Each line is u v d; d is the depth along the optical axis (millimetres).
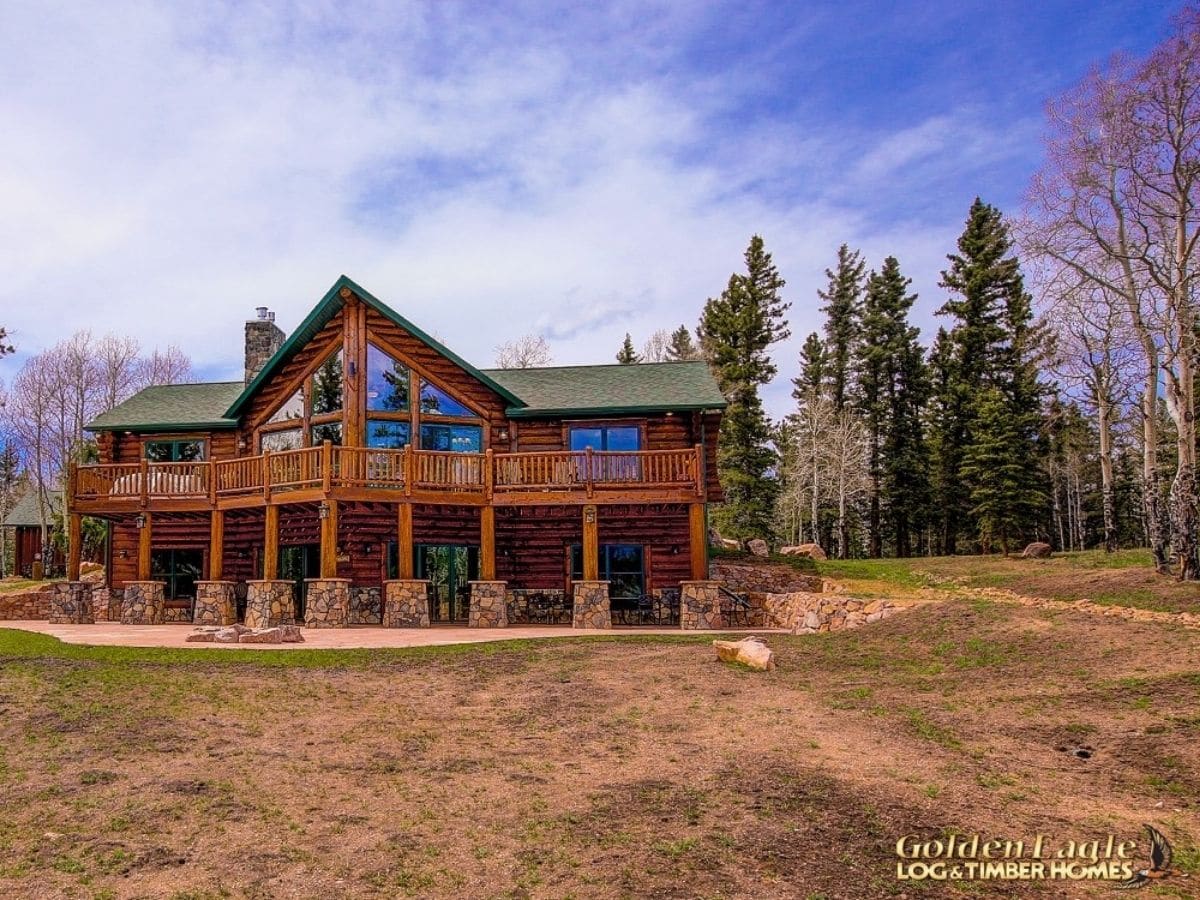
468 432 24219
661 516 24234
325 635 17547
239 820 6457
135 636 17406
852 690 11102
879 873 5617
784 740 8766
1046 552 33531
